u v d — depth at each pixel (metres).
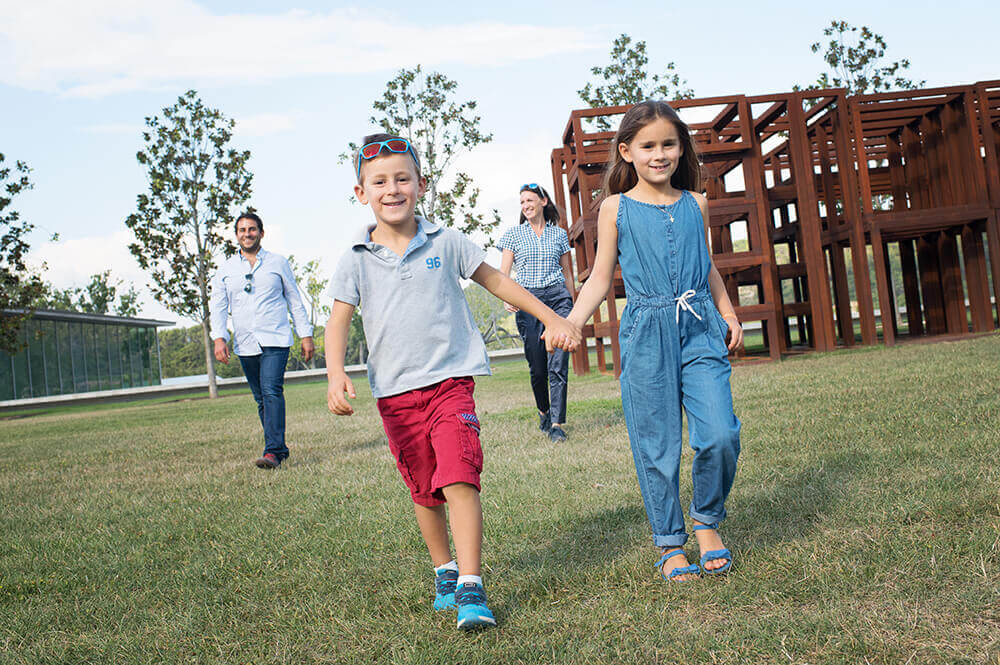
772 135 14.09
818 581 2.19
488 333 52.56
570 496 3.59
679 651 1.87
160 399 30.05
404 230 2.48
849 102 12.93
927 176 14.61
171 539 3.55
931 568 2.17
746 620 2.00
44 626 2.48
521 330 6.02
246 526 3.64
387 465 5.16
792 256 17.20
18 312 26.97
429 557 2.87
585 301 2.65
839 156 13.27
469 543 2.22
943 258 14.88
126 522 4.00
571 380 13.09
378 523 3.42
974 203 12.90
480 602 2.15
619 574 2.47
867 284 12.85
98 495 4.98
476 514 2.25
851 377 7.19
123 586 2.86
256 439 7.97
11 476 6.41
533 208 6.09
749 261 11.72
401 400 2.41
